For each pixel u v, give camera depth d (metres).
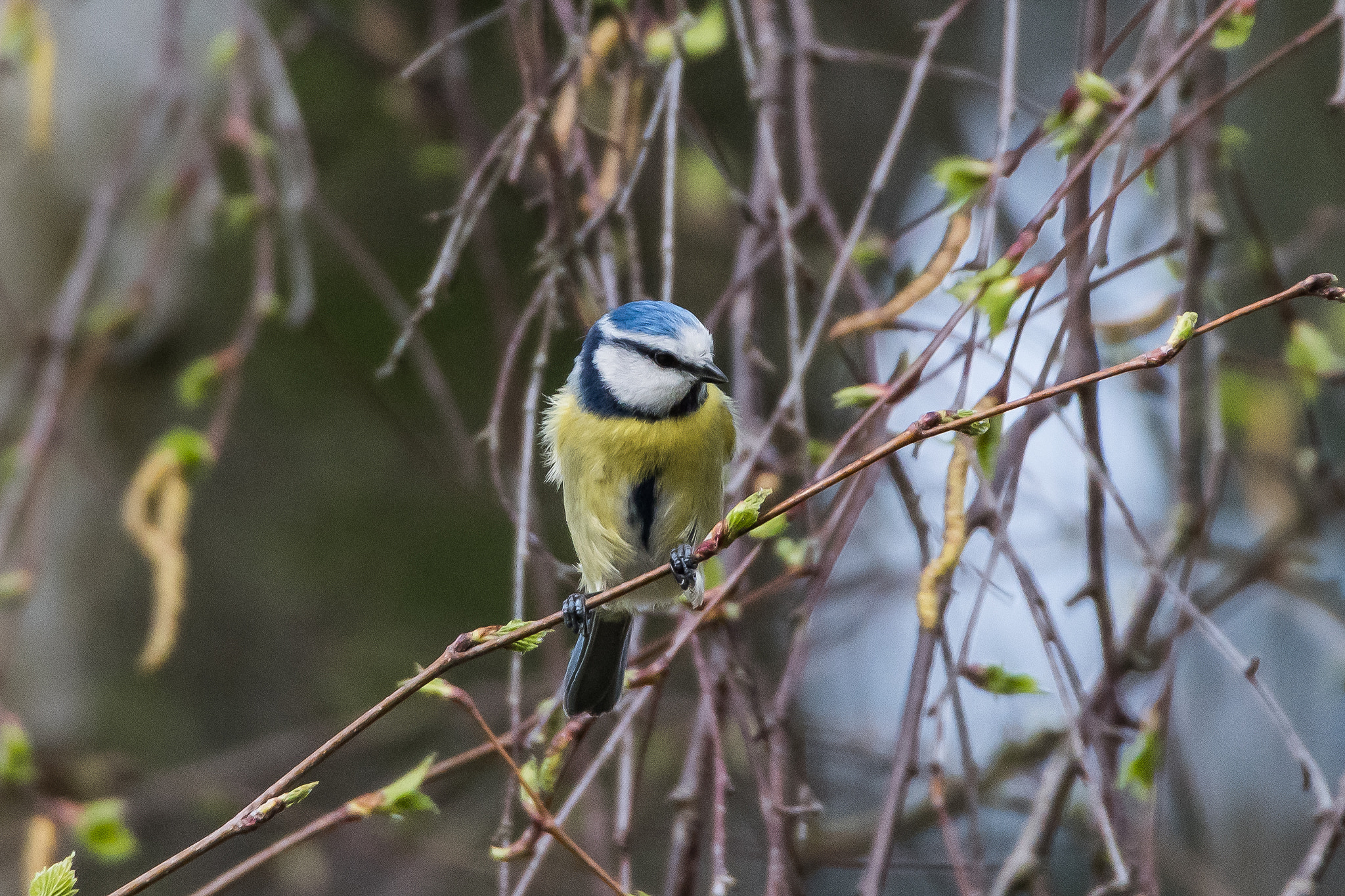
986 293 6.10
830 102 13.28
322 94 15.02
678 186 10.82
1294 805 12.57
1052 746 10.17
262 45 9.34
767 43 7.93
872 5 13.54
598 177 8.91
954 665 6.30
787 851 6.39
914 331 7.20
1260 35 13.14
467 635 5.42
